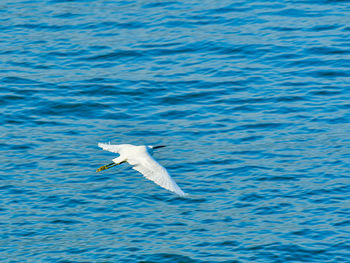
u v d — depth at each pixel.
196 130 27.97
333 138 26.81
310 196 23.02
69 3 41.84
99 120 29.19
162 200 23.36
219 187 23.83
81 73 33.25
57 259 20.06
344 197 22.84
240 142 26.92
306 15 37.84
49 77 32.84
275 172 24.59
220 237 20.98
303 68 32.50
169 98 30.69
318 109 29.08
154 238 21.05
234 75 32.28
